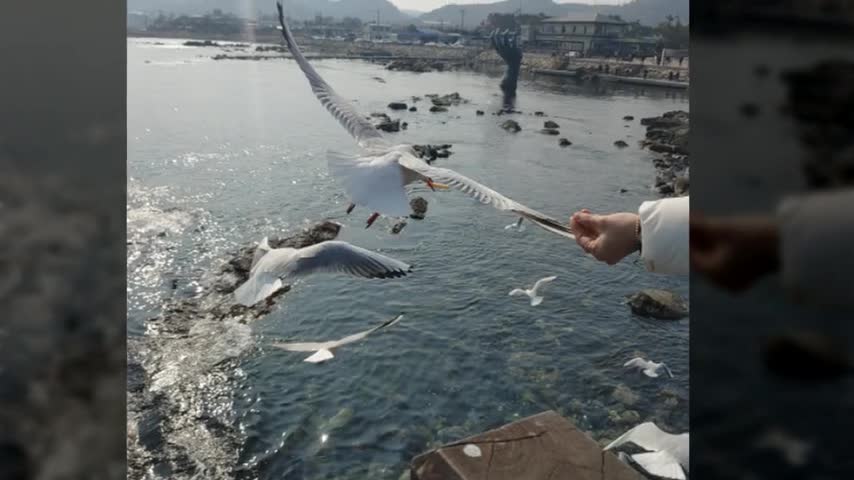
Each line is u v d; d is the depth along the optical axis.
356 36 91.25
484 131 22.84
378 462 6.33
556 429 4.80
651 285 10.39
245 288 4.00
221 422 6.81
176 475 6.07
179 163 17.05
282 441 6.53
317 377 7.58
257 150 18.83
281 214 13.54
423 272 10.67
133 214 13.14
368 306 9.27
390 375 7.65
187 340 8.38
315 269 4.09
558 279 10.46
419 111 27.11
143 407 6.96
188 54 58.22
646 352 8.45
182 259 11.15
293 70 45.53
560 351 8.33
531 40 68.88
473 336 8.64
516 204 2.63
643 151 20.11
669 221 1.71
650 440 4.54
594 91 37.97
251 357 7.93
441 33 89.25
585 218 2.05
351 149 18.94
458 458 4.49
